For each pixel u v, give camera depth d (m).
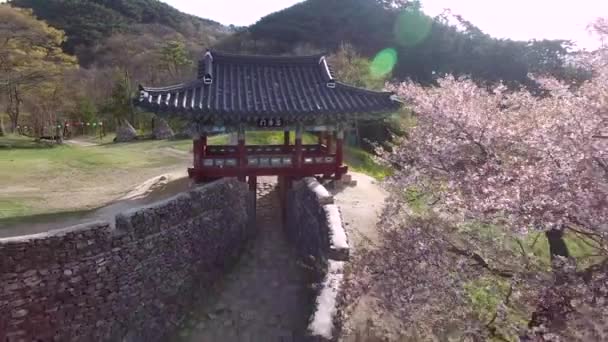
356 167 19.62
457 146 7.39
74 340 7.76
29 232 10.16
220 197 11.46
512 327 5.59
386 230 7.84
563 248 7.05
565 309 5.01
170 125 33.47
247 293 10.68
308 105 12.48
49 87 34.25
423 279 6.29
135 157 21.58
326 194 10.30
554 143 5.74
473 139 7.25
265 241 12.83
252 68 14.13
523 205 5.44
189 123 12.83
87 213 11.90
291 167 13.27
